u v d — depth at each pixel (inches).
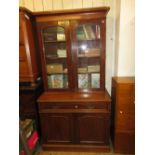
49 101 75.8
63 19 75.8
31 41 82.0
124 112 74.9
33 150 77.3
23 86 81.0
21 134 50.9
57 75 86.9
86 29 80.0
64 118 77.5
